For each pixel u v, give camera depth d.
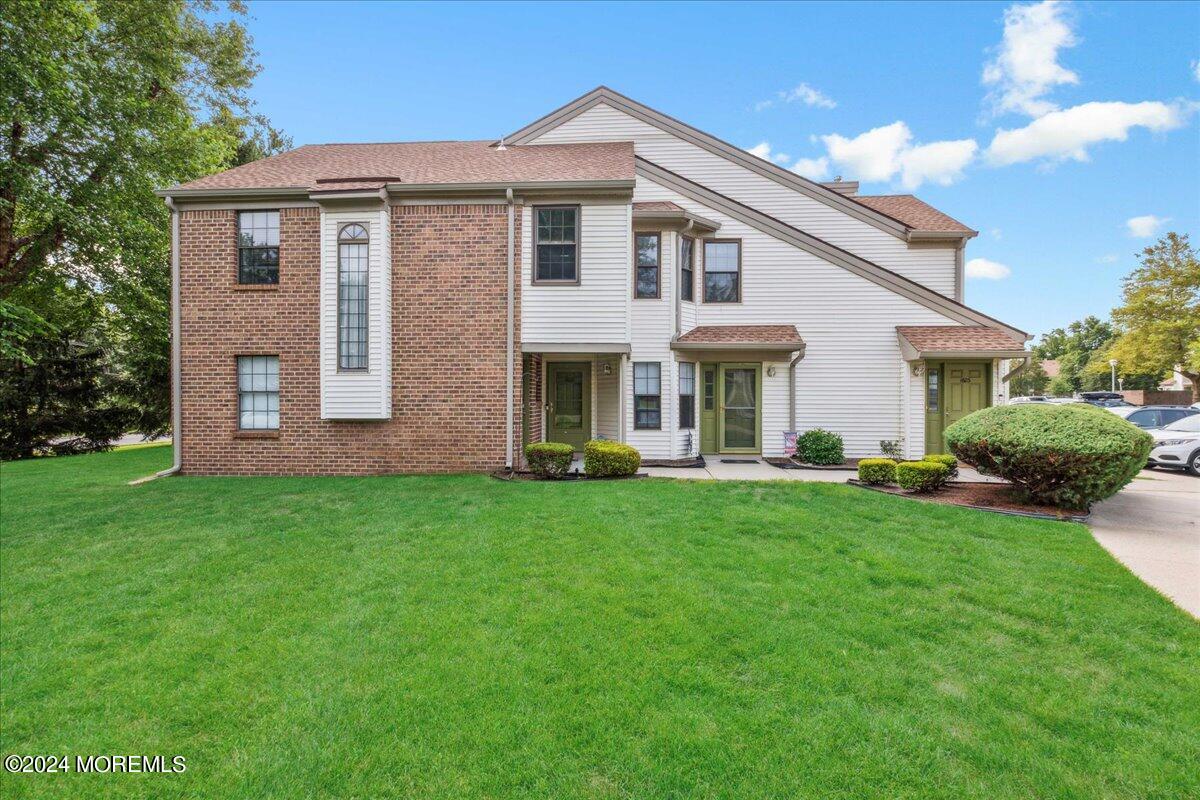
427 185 9.79
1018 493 7.60
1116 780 2.40
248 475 10.10
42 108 12.67
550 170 10.73
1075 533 5.97
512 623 3.86
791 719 2.78
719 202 12.48
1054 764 2.49
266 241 10.30
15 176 12.62
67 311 18.27
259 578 4.83
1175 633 3.73
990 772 2.44
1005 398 11.59
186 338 10.27
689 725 2.73
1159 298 29.22
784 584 4.52
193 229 10.25
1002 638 3.67
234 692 3.10
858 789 2.33
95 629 3.93
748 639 3.60
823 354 12.23
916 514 6.69
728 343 11.43
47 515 7.10
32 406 18.38
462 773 2.43
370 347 9.81
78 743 2.72
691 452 11.88
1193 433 11.39
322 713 2.88
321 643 3.63
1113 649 3.52
